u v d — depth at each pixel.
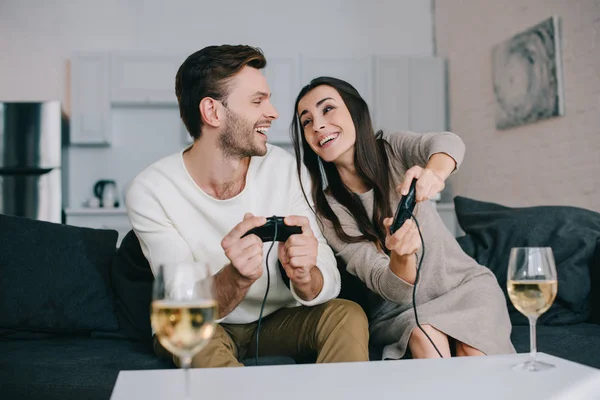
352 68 5.79
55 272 2.00
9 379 1.55
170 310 0.88
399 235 1.49
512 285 1.15
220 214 1.75
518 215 2.38
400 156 2.03
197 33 6.01
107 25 5.91
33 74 5.81
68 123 5.76
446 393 0.94
